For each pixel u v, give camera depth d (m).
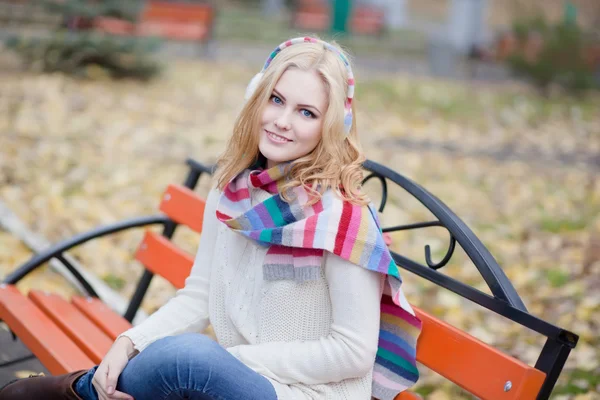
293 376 1.93
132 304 3.04
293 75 1.99
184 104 8.90
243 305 2.06
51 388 1.99
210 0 18.16
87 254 4.41
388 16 21.27
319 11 17.25
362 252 1.88
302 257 1.93
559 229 5.64
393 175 2.47
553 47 12.20
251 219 2.01
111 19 10.12
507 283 2.01
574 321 3.91
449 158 7.68
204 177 6.32
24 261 4.14
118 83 9.46
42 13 13.11
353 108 2.06
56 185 5.48
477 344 1.95
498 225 5.65
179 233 4.92
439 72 13.98
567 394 3.19
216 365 1.78
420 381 3.40
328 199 1.95
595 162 8.06
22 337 2.64
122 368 1.96
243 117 2.07
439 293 4.31
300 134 1.98
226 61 12.42
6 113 7.24
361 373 1.92
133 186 5.79
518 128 9.59
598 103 11.98
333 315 1.93
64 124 7.18
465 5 16.75
